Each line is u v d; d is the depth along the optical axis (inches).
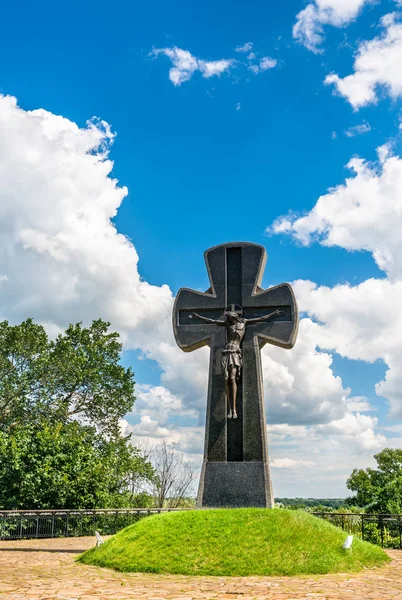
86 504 948.0
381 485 1678.2
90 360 1222.9
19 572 430.6
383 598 326.6
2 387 1148.5
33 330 1198.3
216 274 668.1
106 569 440.8
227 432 619.2
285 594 337.1
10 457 908.0
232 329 634.8
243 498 589.0
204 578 395.9
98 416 1231.5
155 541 464.8
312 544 451.8
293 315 636.7
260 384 624.7
